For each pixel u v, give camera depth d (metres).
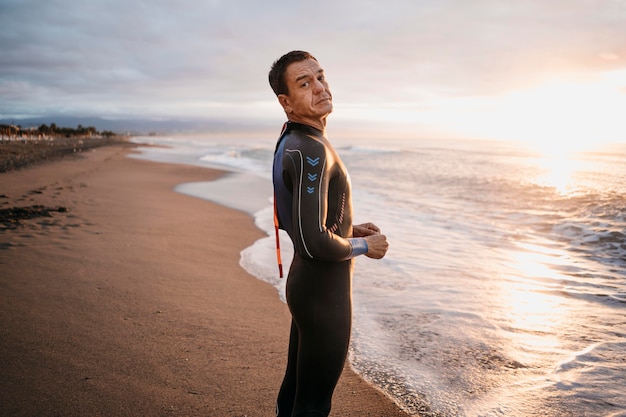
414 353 3.20
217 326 3.63
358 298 4.33
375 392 2.70
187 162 24.58
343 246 1.57
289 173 1.58
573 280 4.95
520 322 3.76
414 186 13.59
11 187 11.17
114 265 5.24
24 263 5.11
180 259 5.66
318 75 1.66
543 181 13.46
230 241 6.79
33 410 2.41
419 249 6.29
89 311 3.84
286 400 1.98
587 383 2.79
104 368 2.88
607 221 7.83
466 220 8.41
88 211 8.55
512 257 5.88
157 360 3.01
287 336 3.46
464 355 3.17
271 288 4.64
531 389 2.72
